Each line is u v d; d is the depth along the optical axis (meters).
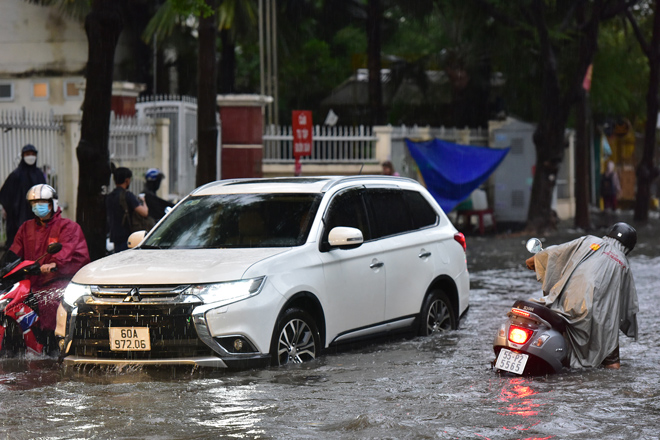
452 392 11.98
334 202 15.28
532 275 29.12
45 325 15.58
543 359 13.00
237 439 9.60
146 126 35.72
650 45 56.97
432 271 17.02
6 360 14.88
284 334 13.50
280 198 15.27
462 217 53.53
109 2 21.44
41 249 16.28
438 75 61.78
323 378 12.76
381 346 15.74
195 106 39.91
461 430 9.98
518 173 52.34
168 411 10.81
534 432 9.91
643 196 57.47
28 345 15.37
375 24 56.84
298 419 10.45
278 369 13.12
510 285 26.47
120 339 12.77
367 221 15.84
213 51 29.19
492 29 50.22
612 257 13.69
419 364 14.03
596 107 61.53
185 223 15.30
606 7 50.28
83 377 12.92
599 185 76.88
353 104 64.81
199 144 29.31
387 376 13.00
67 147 31.95
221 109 41.53
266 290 13.08
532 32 48.03
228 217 15.08
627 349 15.72
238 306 12.70
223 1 54.91
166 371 12.91
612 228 14.16
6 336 15.33
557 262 14.03
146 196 23.09
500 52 51.38
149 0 57.44
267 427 10.08
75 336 13.03
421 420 10.41
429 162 45.84
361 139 48.19
